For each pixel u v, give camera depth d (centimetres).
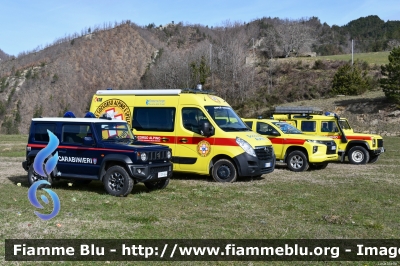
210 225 757
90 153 1023
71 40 10475
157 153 1025
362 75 5200
